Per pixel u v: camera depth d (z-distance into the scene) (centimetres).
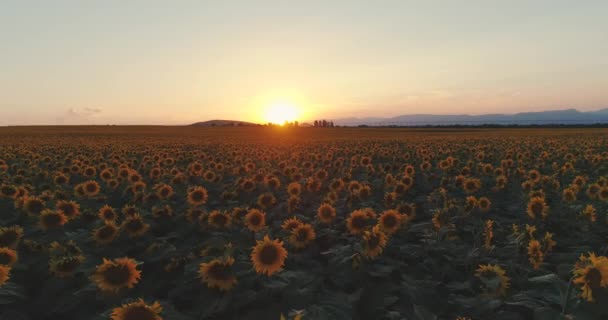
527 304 479
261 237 757
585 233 832
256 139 5516
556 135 6062
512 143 3688
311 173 1747
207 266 519
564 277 574
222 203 1170
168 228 916
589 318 425
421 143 3916
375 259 660
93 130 9431
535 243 594
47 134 7162
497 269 519
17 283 607
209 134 7594
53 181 1442
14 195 1006
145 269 668
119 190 1358
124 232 779
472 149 2709
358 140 4900
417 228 784
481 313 498
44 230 781
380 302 557
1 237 661
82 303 548
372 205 1089
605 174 1645
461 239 866
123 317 394
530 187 1186
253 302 539
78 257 595
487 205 936
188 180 1574
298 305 516
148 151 2823
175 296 584
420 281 588
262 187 1359
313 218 1023
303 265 678
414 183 1519
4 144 3866
